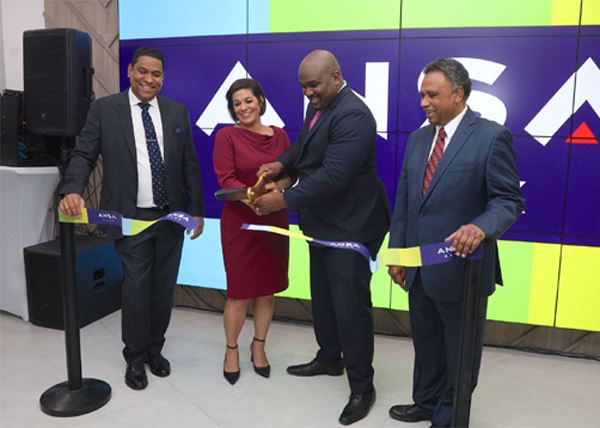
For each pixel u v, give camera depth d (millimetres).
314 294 2371
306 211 2193
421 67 2764
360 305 2115
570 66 2574
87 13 3334
